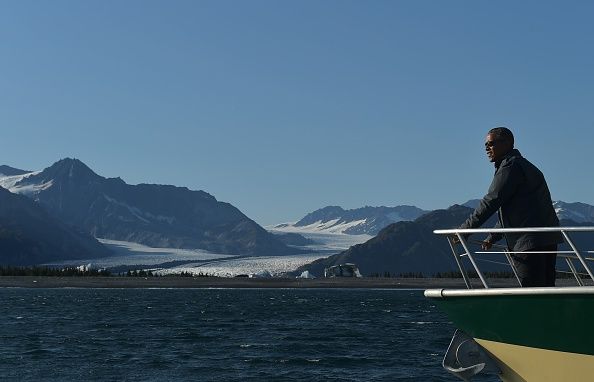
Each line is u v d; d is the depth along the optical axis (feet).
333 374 108.78
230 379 104.53
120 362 121.90
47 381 103.60
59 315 256.93
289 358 126.21
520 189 43.50
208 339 161.38
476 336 45.37
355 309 312.09
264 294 593.42
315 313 275.59
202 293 613.52
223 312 281.33
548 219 43.91
